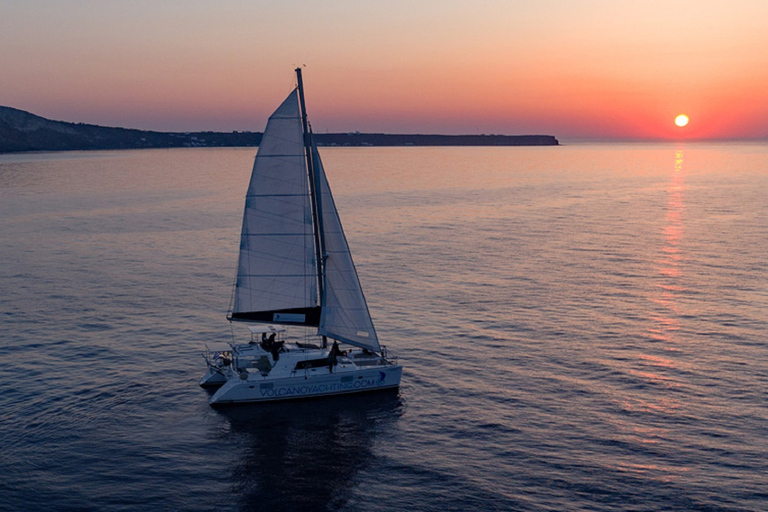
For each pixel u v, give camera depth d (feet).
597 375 136.56
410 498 93.30
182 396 127.85
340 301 131.85
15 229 337.93
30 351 150.71
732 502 90.43
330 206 128.67
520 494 93.50
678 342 155.94
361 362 134.72
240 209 428.56
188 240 306.14
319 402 125.90
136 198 501.97
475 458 104.12
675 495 92.38
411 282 218.59
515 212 411.34
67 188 589.32
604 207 438.81
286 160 126.11
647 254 266.36
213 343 158.40
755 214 390.63
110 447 106.73
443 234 321.32
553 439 109.50
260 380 123.95
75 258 262.47
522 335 162.61
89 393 127.75
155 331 167.22
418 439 110.73
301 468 101.76
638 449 105.50
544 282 217.77
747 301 191.31
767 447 105.40
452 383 133.80
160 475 98.78
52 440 108.27
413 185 623.77
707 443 107.04
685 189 578.66
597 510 89.30
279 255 129.08
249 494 94.43
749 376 134.41
